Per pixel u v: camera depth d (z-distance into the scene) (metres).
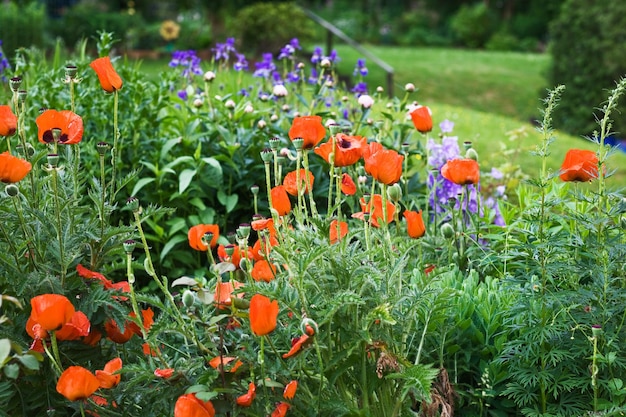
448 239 3.41
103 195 2.59
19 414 2.42
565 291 2.74
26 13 14.26
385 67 12.02
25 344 2.36
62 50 14.99
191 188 4.30
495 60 21.25
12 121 2.43
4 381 2.35
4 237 2.50
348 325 2.33
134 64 4.99
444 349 2.96
